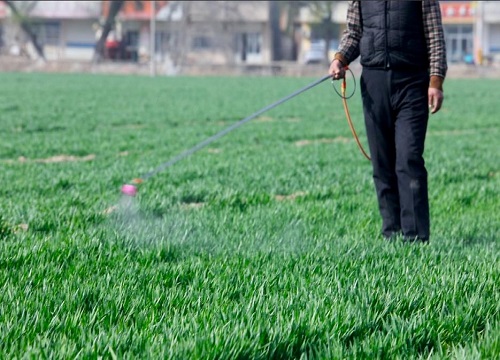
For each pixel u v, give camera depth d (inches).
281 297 345.7
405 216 515.2
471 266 419.8
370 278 382.3
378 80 519.5
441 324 314.2
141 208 615.5
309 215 618.2
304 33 4911.4
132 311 327.3
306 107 2272.4
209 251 467.5
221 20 4586.6
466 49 5565.9
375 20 517.3
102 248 452.1
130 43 4911.4
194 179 832.3
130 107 2114.9
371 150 537.0
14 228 526.9
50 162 983.0
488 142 1325.0
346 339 304.8
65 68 4758.9
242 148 1192.2
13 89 2824.8
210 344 281.3
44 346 280.2
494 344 286.4
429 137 1413.6
